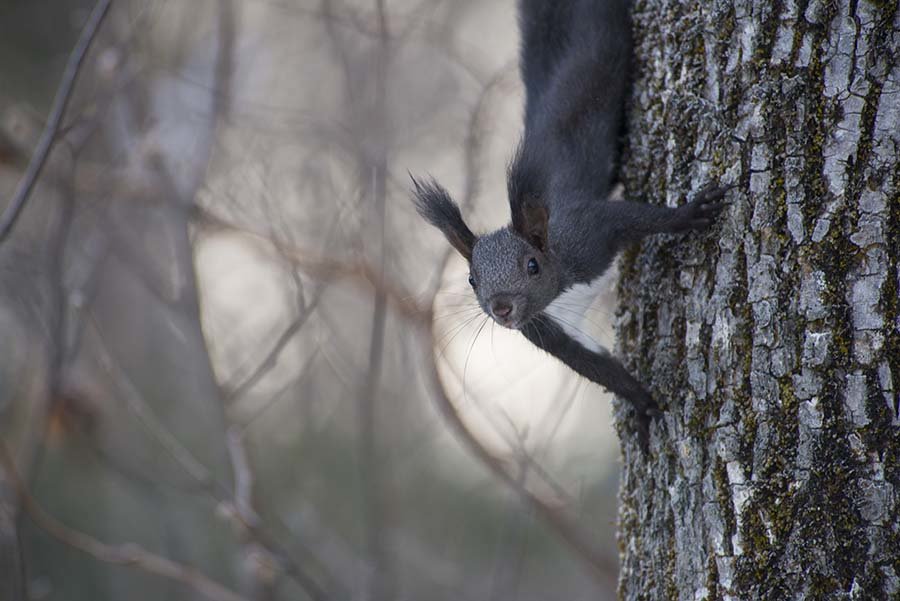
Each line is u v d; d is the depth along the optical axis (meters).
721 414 5.98
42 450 10.73
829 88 5.70
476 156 10.75
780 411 5.75
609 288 8.03
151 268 12.03
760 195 5.87
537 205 7.65
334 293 12.59
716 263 6.09
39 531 13.17
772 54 5.85
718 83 6.12
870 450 5.56
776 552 5.71
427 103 13.05
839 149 5.65
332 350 11.19
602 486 13.38
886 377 5.55
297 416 13.60
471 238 8.07
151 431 10.31
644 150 7.03
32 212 12.51
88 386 11.80
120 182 11.45
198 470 10.08
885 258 5.57
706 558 6.01
